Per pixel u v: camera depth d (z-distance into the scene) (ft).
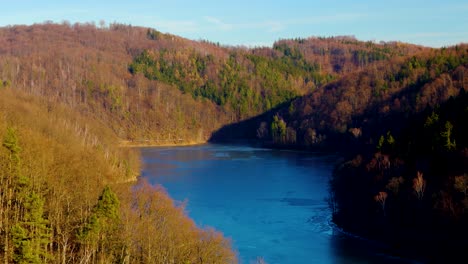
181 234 187.62
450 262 214.28
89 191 202.59
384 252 233.35
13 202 172.14
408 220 253.44
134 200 213.87
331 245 243.81
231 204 328.49
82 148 341.82
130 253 173.78
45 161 212.84
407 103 567.59
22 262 140.46
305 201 338.95
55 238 166.30
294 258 224.33
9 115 302.86
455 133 286.87
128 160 435.94
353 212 288.92
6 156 180.96
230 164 544.62
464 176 242.37
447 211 238.07
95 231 159.63
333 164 533.14
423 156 293.43
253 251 233.35
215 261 183.11
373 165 320.09
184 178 439.22
